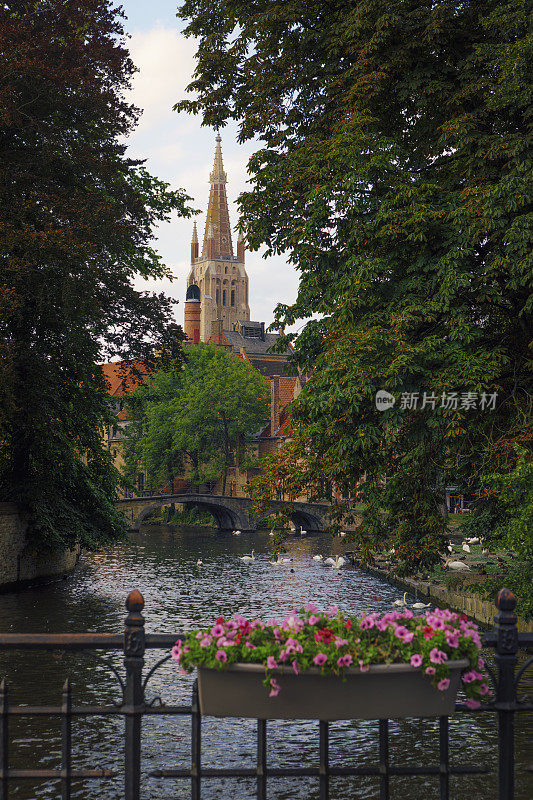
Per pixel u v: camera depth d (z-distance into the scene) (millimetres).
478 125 20484
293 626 6258
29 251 29734
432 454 21938
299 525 98625
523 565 19906
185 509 110250
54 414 37094
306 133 23297
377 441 19547
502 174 19703
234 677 6020
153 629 30312
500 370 19688
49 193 31609
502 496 18500
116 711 6230
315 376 20781
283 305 22734
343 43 21203
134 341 37719
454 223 19188
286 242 21531
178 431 104312
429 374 19047
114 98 32938
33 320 33625
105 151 33969
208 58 24125
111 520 43031
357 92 20250
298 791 11812
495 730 15453
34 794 11766
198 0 24828
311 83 22656
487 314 21219
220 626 6145
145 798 11469
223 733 15539
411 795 11562
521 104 19016
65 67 31672
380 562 50906
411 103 22156
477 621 30594
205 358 107375
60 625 29984
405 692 6078
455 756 13773
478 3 21328
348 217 20625
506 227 19188
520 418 20125
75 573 48406
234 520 95062
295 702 6043
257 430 109000
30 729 15602
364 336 19062
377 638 6129
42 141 32219
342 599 39188
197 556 62281
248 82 24016
